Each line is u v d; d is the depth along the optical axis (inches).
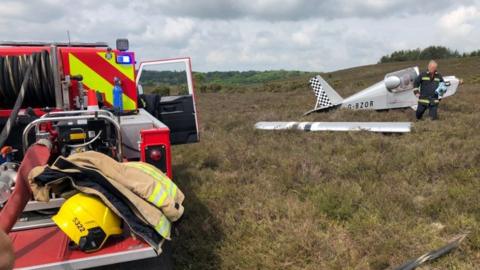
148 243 94.7
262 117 483.5
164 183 105.1
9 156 123.8
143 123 133.8
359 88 1159.6
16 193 84.6
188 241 151.6
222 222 164.9
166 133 118.3
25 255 93.6
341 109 521.3
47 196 90.8
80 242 92.7
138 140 133.2
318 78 543.8
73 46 178.5
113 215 97.4
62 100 143.9
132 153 133.3
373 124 356.2
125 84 169.0
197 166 262.7
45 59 135.7
